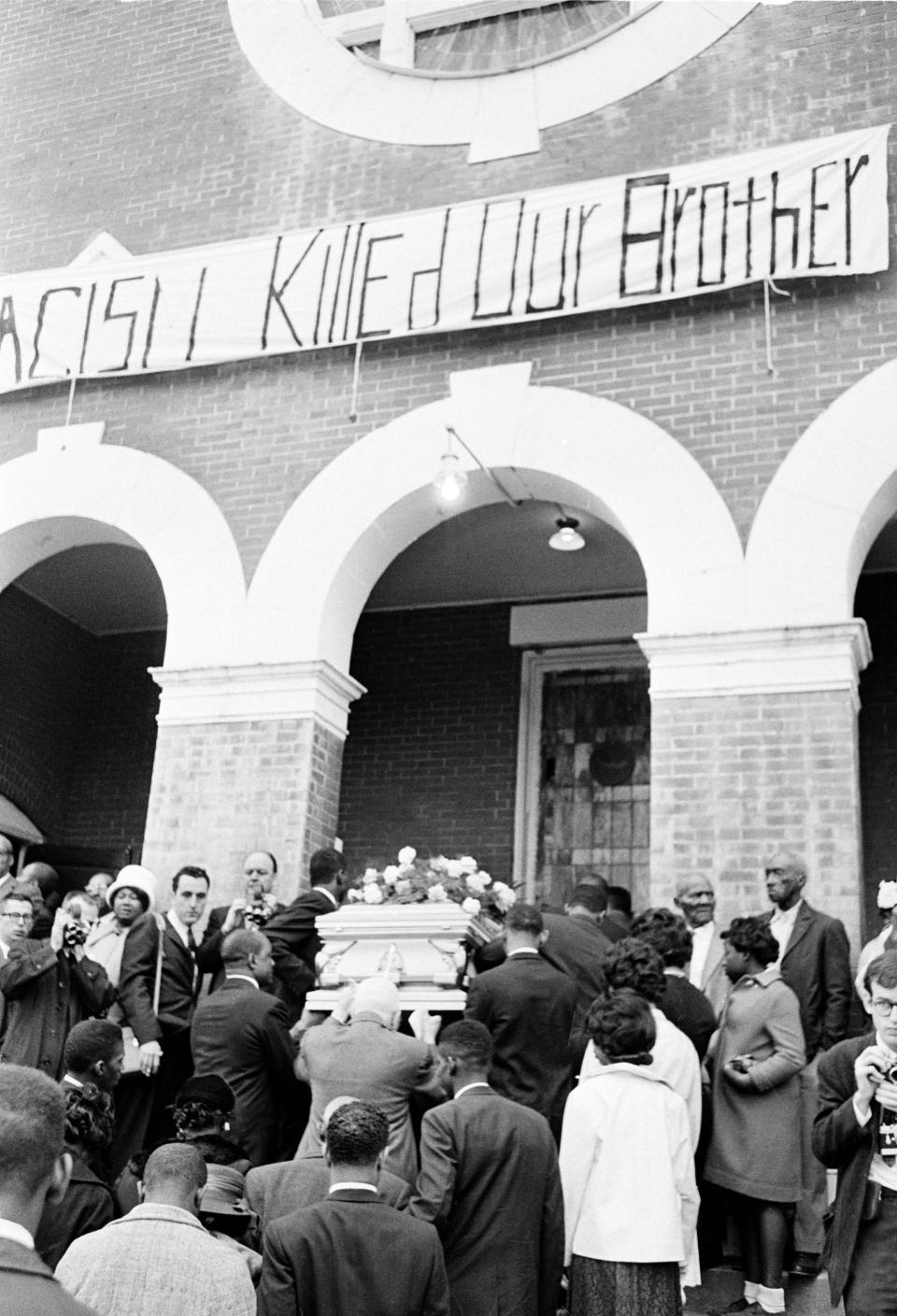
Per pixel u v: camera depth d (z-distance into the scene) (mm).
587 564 11617
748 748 7980
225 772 9180
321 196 10477
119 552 12055
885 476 8234
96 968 6855
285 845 8875
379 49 11219
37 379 10734
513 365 9406
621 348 9172
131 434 10422
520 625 12211
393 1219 4047
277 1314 3830
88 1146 4809
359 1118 4180
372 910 7125
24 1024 6562
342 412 9797
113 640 13609
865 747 10555
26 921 6988
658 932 6168
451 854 11750
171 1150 3943
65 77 11906
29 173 11664
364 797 12156
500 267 9555
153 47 11672
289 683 9234
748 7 9672
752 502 8469
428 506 9516
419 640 12531
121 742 13195
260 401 10109
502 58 10859
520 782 11812
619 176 9477
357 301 9914
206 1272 3674
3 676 12461
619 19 10625
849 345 8594
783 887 7094
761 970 6230
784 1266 6203
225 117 11117
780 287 8891
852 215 8742
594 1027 5105
